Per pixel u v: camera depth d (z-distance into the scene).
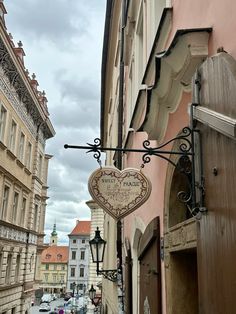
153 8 5.69
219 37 2.72
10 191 23.25
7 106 21.59
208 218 2.31
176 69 3.30
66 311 59.31
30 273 28.77
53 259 114.25
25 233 27.36
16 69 21.70
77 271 98.12
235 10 2.42
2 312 22.52
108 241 16.42
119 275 7.79
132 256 7.82
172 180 4.06
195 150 2.60
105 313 17.92
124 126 9.72
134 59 7.96
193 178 2.58
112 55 15.49
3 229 22.02
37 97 27.25
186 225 3.41
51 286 112.00
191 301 3.91
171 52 3.15
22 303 26.88
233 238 1.93
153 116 4.37
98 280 29.97
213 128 2.14
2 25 18.50
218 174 2.17
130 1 8.04
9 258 24.05
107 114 20.55
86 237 99.56
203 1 3.13
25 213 27.30
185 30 2.92
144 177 4.03
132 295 7.67
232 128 1.84
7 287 23.03
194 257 4.02
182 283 3.95
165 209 4.29
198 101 2.56
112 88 16.33
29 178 27.89
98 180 4.01
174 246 3.79
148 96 4.17
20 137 24.83
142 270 5.85
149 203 5.62
